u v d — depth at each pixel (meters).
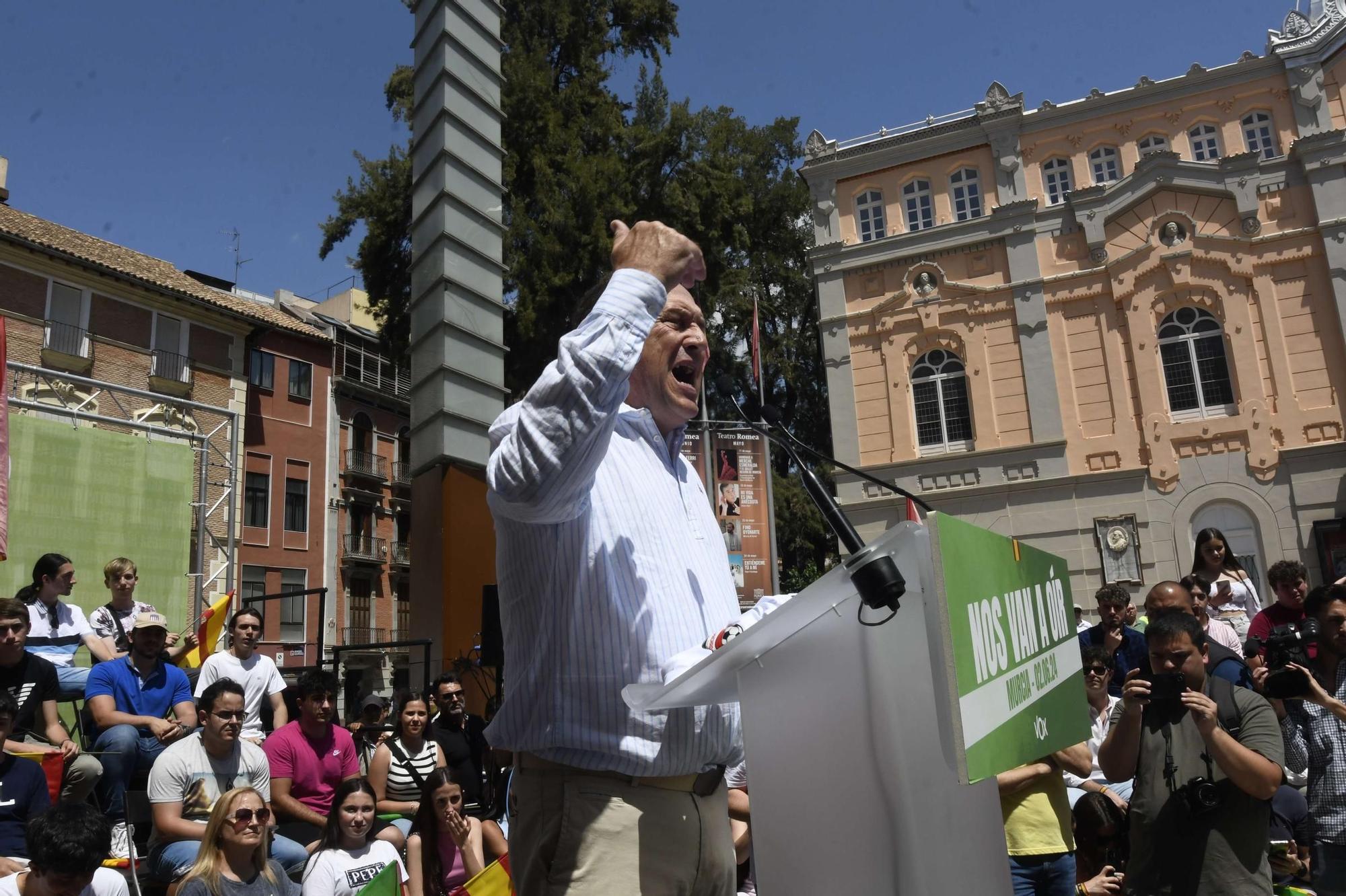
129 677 5.48
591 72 20.34
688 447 12.19
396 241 19.19
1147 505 18.61
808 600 1.32
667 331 1.88
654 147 19.12
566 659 1.55
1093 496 18.98
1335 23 18.58
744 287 21.80
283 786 5.35
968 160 20.83
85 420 18.75
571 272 17.80
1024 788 4.21
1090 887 4.25
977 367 20.00
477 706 6.39
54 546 11.52
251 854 4.21
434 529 5.77
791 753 1.40
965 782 1.24
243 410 25.67
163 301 23.50
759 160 24.56
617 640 1.56
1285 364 18.16
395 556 31.41
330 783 5.57
